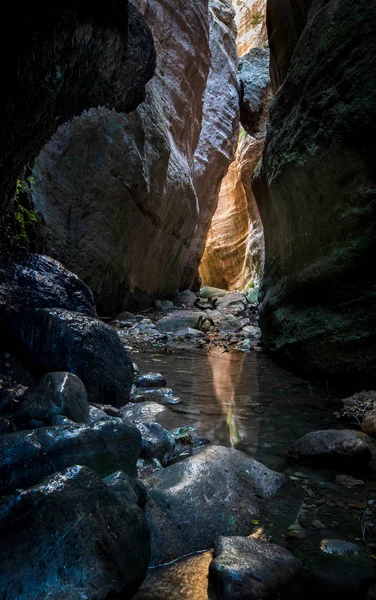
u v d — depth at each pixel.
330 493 2.37
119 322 9.18
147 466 2.57
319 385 4.80
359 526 2.05
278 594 1.60
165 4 11.55
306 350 5.05
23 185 6.37
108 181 8.43
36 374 3.46
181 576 1.71
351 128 4.13
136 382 4.62
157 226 11.05
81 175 7.89
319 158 4.67
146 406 3.76
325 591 1.62
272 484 2.40
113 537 1.60
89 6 2.63
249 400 4.18
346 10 4.41
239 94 18.38
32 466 1.96
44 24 2.45
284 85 5.83
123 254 9.52
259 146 17.84
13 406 2.81
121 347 3.96
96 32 2.82
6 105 2.67
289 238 5.85
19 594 1.34
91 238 8.28
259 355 6.77
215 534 1.96
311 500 2.29
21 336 3.53
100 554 1.51
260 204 7.13
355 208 4.23
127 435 2.32
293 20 6.29
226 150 17.08
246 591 1.56
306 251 5.29
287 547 1.88
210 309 12.52
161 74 11.90
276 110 6.16
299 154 5.11
